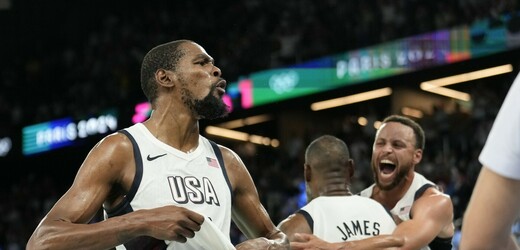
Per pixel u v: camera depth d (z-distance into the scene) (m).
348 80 19.36
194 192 3.41
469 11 18.12
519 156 1.89
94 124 21.61
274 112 20.22
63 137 22.27
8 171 23.64
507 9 17.53
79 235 3.14
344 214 4.41
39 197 21.77
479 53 17.84
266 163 20.12
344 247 4.22
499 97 18.41
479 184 1.97
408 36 18.72
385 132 4.83
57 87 23.02
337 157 4.60
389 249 4.27
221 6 22.83
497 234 1.96
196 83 3.54
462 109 19.98
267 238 3.68
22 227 20.84
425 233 4.41
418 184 4.84
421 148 4.88
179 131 3.53
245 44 20.86
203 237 3.21
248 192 3.71
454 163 16.38
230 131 22.22
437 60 18.34
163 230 3.10
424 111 20.67
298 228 4.38
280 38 20.38
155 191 3.37
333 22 20.17
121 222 3.13
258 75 20.36
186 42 3.65
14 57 24.36
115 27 23.25
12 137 23.12
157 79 3.57
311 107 20.91
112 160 3.37
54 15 24.58
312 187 4.66
